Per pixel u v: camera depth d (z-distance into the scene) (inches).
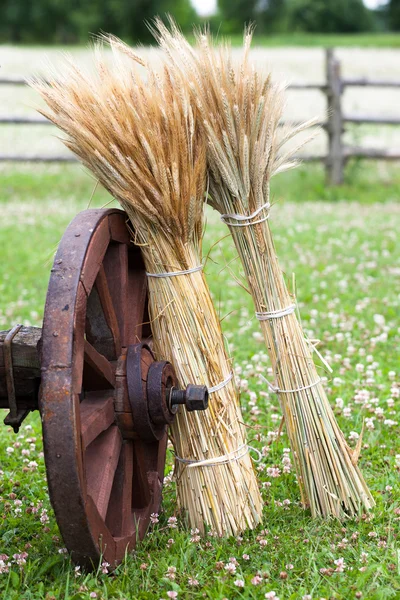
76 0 2315.5
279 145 129.3
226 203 127.0
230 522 126.3
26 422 183.5
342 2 3102.9
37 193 543.2
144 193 117.8
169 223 121.3
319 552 120.0
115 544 113.7
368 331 230.1
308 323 243.0
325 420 130.6
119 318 119.9
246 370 203.9
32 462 151.6
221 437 126.2
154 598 108.0
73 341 100.9
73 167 644.1
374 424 169.0
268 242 128.6
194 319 124.7
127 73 118.5
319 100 940.0
